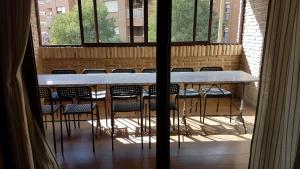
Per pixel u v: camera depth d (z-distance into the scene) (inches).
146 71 161.6
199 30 195.5
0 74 74.9
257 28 173.9
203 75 142.6
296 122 76.9
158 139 91.6
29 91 85.5
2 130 78.7
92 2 186.9
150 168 107.1
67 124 148.5
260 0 168.4
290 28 74.1
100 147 126.2
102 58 192.1
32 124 85.4
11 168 81.3
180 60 194.9
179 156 116.0
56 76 142.6
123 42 195.9
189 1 187.6
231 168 107.0
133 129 147.1
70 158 116.0
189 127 148.9
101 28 192.5
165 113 88.7
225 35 199.6
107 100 153.3
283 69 76.9
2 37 72.1
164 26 79.4
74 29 191.3
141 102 127.0
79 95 120.4
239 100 193.8
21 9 71.0
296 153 76.7
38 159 87.0
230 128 147.6
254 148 87.4
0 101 77.0
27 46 81.4
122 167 108.1
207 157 115.4
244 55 193.0
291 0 72.6
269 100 81.1
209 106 185.5
